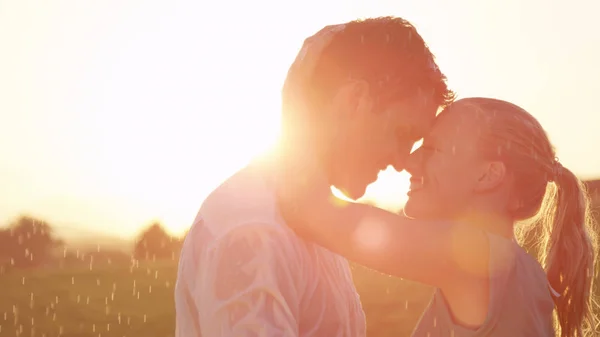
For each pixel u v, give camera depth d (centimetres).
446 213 245
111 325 1237
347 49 227
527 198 244
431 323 231
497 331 215
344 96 226
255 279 192
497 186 240
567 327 254
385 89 229
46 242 2314
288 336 188
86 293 1498
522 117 246
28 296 1498
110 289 1524
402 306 1120
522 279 223
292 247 201
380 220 214
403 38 232
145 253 2241
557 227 256
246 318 189
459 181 242
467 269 217
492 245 222
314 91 225
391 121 231
